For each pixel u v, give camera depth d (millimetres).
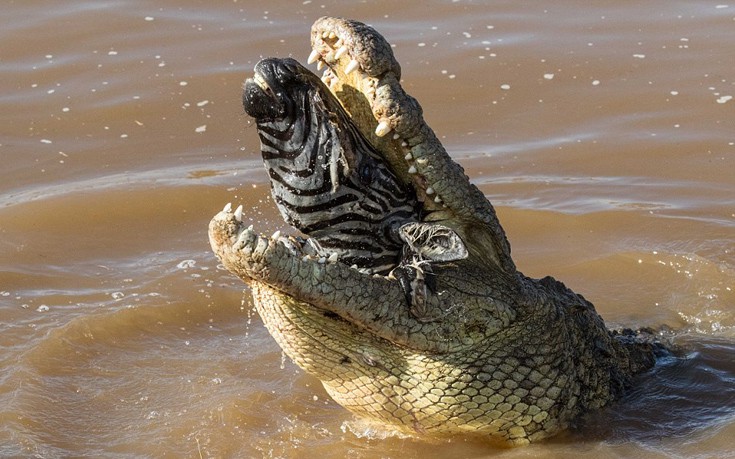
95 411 23719
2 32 46094
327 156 18547
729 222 32594
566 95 41094
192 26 46688
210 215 33469
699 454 21328
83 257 30984
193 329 27578
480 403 20766
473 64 43281
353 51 18125
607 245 31734
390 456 21781
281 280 17688
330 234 19297
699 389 23938
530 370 20969
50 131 38906
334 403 24062
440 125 39344
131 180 35406
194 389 24594
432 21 47219
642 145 37469
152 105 40594
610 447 21609
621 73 42562
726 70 42406
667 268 30500
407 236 19328
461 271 20062
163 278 29719
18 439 22312
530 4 48875
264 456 21969
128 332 27125
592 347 22734
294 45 44469
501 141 38188
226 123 39531
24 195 34469
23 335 26672
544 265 30984
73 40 45562
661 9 48281
